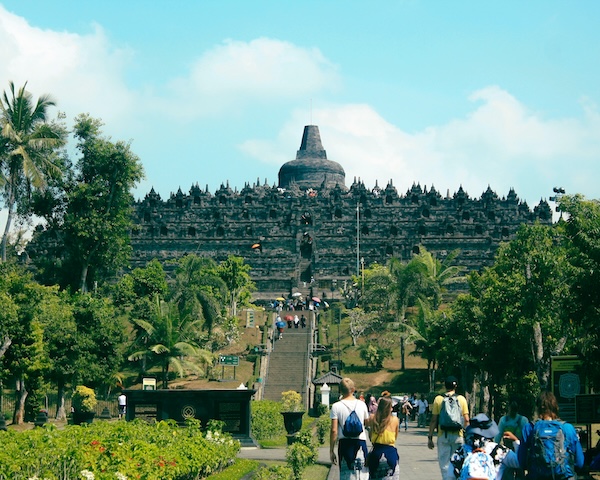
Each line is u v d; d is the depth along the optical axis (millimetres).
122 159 131000
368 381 124125
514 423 30031
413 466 46562
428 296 135625
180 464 35531
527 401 72188
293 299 178000
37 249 187875
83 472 29531
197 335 123312
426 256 144500
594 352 46594
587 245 50156
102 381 95875
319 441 62219
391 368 130125
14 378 83688
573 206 56531
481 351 79062
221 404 53938
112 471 30938
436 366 129375
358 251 198375
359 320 141375
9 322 75375
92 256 134000
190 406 53500
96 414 88000
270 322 150625
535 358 67312
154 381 87188
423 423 84625
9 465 28453
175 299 125500
